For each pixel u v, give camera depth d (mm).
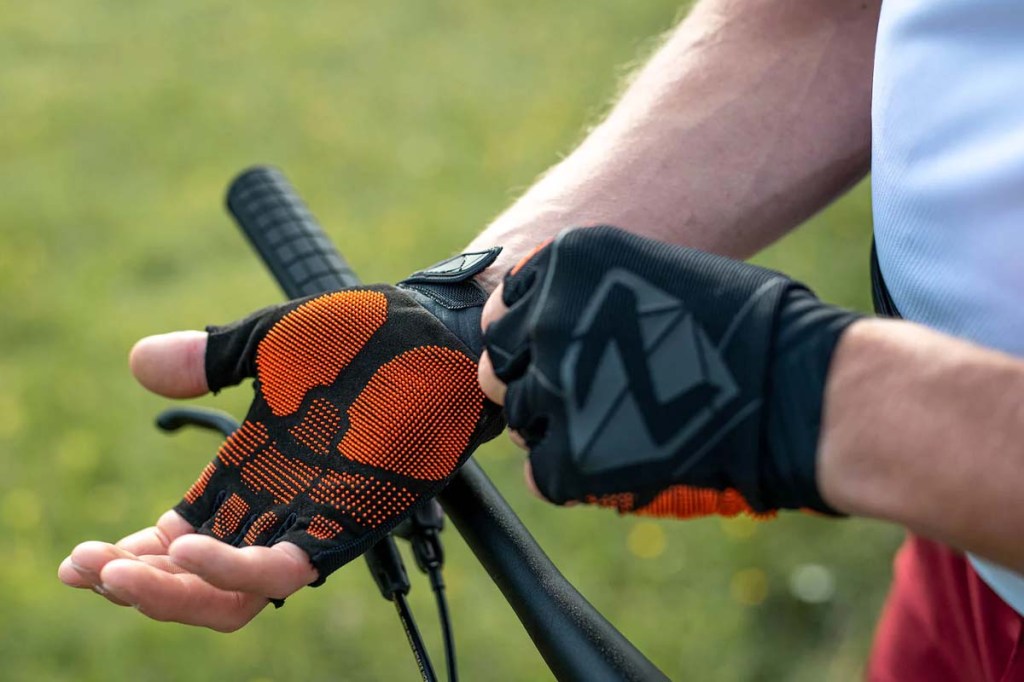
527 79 4707
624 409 571
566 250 606
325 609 2133
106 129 4352
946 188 692
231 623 693
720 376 562
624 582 2172
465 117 4395
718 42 986
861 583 2125
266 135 4293
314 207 3730
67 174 3994
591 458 573
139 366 850
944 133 700
